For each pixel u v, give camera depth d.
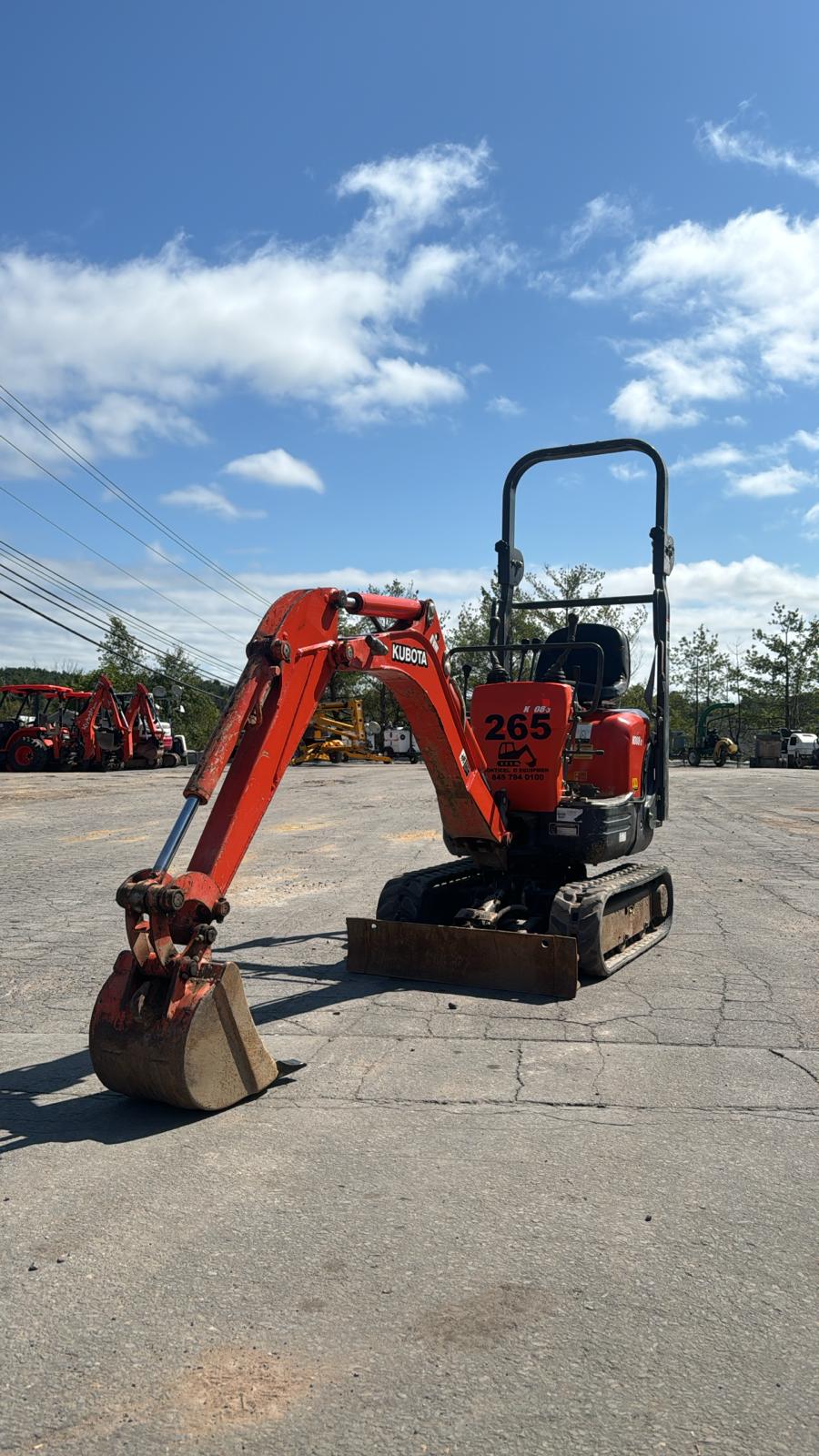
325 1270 3.16
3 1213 3.56
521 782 7.29
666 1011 6.04
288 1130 4.27
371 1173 3.85
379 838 15.29
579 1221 3.47
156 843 14.73
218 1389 2.60
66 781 30.70
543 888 7.85
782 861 12.66
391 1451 2.38
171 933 4.51
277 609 5.06
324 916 9.02
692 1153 4.02
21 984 6.82
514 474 8.52
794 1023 5.79
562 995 6.30
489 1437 2.42
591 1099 4.61
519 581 8.54
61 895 10.34
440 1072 4.98
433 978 6.67
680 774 39.16
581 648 8.48
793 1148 4.07
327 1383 2.62
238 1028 4.56
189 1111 4.49
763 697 68.94
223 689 68.00
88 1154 4.05
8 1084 4.91
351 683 60.53
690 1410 2.52
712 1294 3.02
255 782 4.78
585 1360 2.71
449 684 6.51
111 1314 2.94
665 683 8.37
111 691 37.06
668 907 8.48
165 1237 3.39
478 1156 4.00
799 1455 2.36
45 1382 2.64
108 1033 4.43
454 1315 2.92
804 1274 3.13
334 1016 5.92
